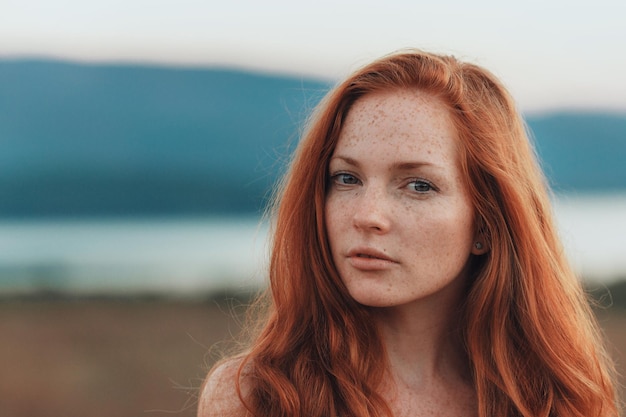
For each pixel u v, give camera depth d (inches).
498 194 93.0
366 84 89.2
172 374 428.1
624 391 269.7
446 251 87.6
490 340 94.7
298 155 95.7
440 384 93.7
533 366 96.5
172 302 637.3
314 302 93.4
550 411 97.1
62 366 457.4
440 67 90.7
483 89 95.5
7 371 451.5
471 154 90.0
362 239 85.9
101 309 624.1
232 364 95.0
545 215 101.5
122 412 372.2
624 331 439.5
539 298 96.2
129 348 490.9
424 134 86.9
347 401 88.7
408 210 86.0
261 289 109.0
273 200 108.0
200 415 94.9
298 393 90.0
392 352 92.8
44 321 589.0
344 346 91.0
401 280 85.9
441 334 94.5
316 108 95.7
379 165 86.3
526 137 102.5
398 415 91.0
